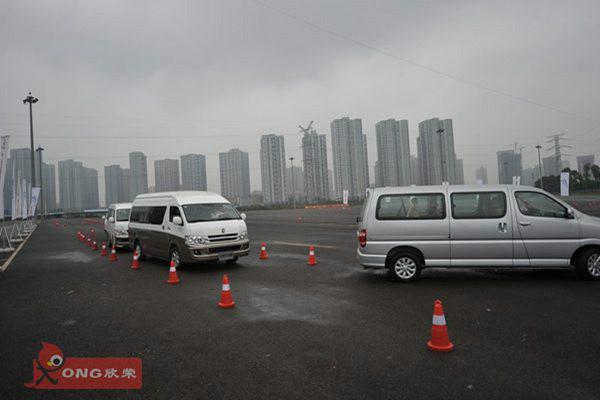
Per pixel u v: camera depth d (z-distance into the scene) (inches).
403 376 159.9
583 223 313.0
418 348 189.5
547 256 314.2
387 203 337.4
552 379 153.3
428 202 331.6
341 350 189.9
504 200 323.3
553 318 224.2
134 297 320.5
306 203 2903.5
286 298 297.3
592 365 164.2
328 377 161.5
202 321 246.4
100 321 255.0
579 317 224.4
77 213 3228.3
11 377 174.4
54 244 860.0
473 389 147.3
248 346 200.1
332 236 764.6
